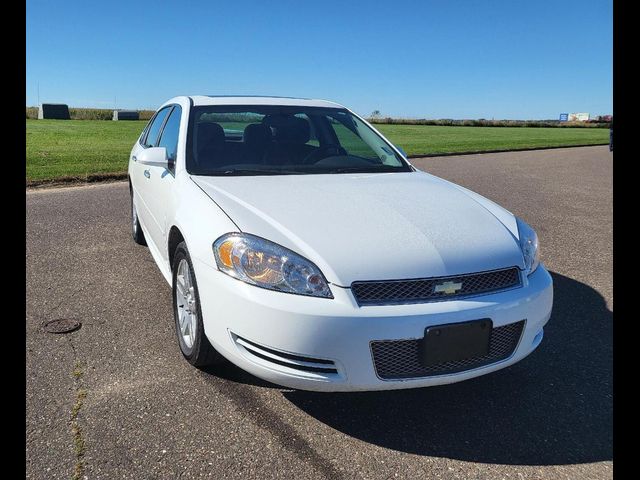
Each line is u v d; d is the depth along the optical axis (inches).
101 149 692.7
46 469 88.8
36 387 114.2
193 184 131.6
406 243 103.0
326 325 93.5
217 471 89.9
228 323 101.9
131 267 198.4
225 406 109.1
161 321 150.6
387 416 108.0
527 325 106.6
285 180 137.3
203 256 108.7
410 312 95.0
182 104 170.9
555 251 238.1
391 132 1562.5
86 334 141.1
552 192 414.0
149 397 111.4
